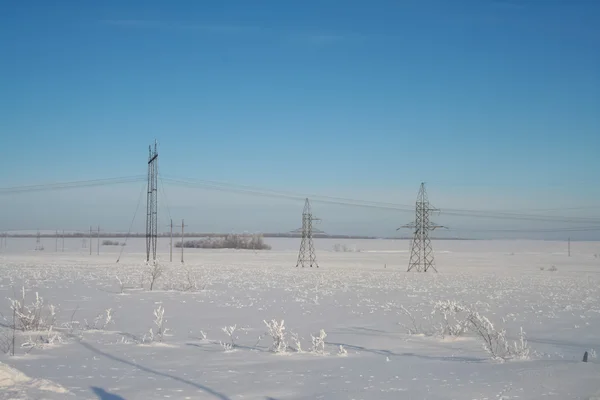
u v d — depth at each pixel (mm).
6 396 7305
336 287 35781
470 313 14852
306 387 8891
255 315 19891
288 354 12125
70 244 158375
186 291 30125
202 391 8555
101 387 8688
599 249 162625
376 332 16250
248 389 8734
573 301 28516
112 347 12758
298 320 18891
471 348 13328
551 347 14031
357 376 9773
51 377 9430
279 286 35531
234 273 50406
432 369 10438
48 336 13844
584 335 16438
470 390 8539
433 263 86125
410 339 14820
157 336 14609
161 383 9078
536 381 8906
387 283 41594
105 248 132125
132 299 25172
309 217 80000
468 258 109312
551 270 69812
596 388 8383
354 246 172375
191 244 146500
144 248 131375
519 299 29344
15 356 11453
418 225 74062
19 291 28062
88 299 24922
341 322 18531
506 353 12023
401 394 8352
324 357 11859
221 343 13547
